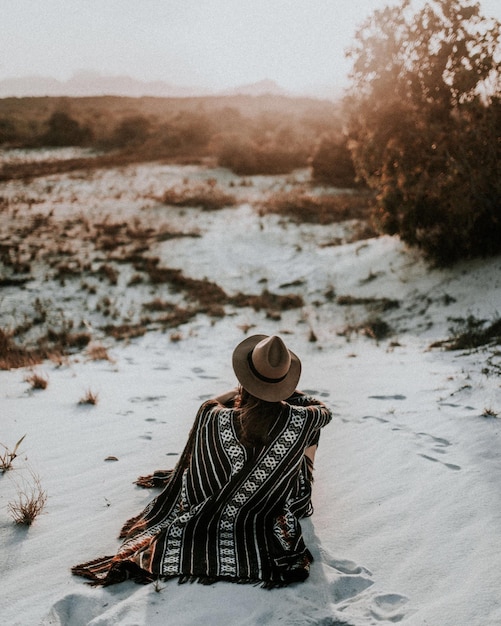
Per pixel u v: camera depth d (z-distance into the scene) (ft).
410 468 12.92
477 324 30.58
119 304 42.63
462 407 17.04
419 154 37.24
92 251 53.21
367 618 7.85
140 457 13.84
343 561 9.29
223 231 59.62
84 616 7.84
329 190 80.38
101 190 81.41
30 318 39.47
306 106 335.88
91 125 158.51
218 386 21.90
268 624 7.70
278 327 37.37
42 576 8.80
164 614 7.77
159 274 47.91
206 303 42.39
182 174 94.63
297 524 9.17
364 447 14.47
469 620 7.65
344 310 39.11
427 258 41.39
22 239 55.98
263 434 8.76
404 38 36.01
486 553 9.27
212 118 178.60
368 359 27.66
